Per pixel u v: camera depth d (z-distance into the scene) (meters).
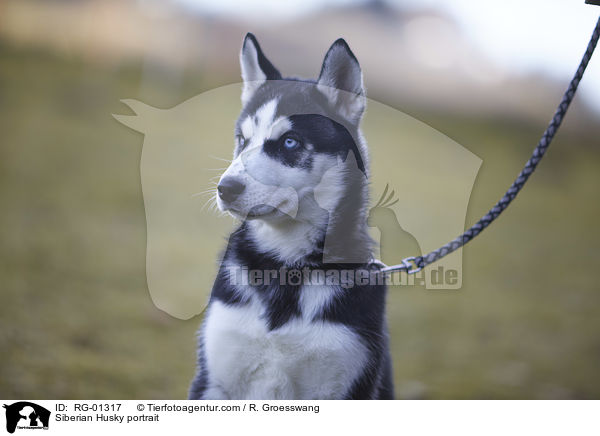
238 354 2.90
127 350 5.03
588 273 10.36
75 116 14.38
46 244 7.57
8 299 5.64
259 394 3.00
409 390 4.88
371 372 2.93
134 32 16.66
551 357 6.11
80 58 16.97
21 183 10.14
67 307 5.71
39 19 17.89
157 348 5.19
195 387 3.08
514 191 2.71
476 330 6.68
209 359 2.98
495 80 6.89
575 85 2.55
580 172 20.86
